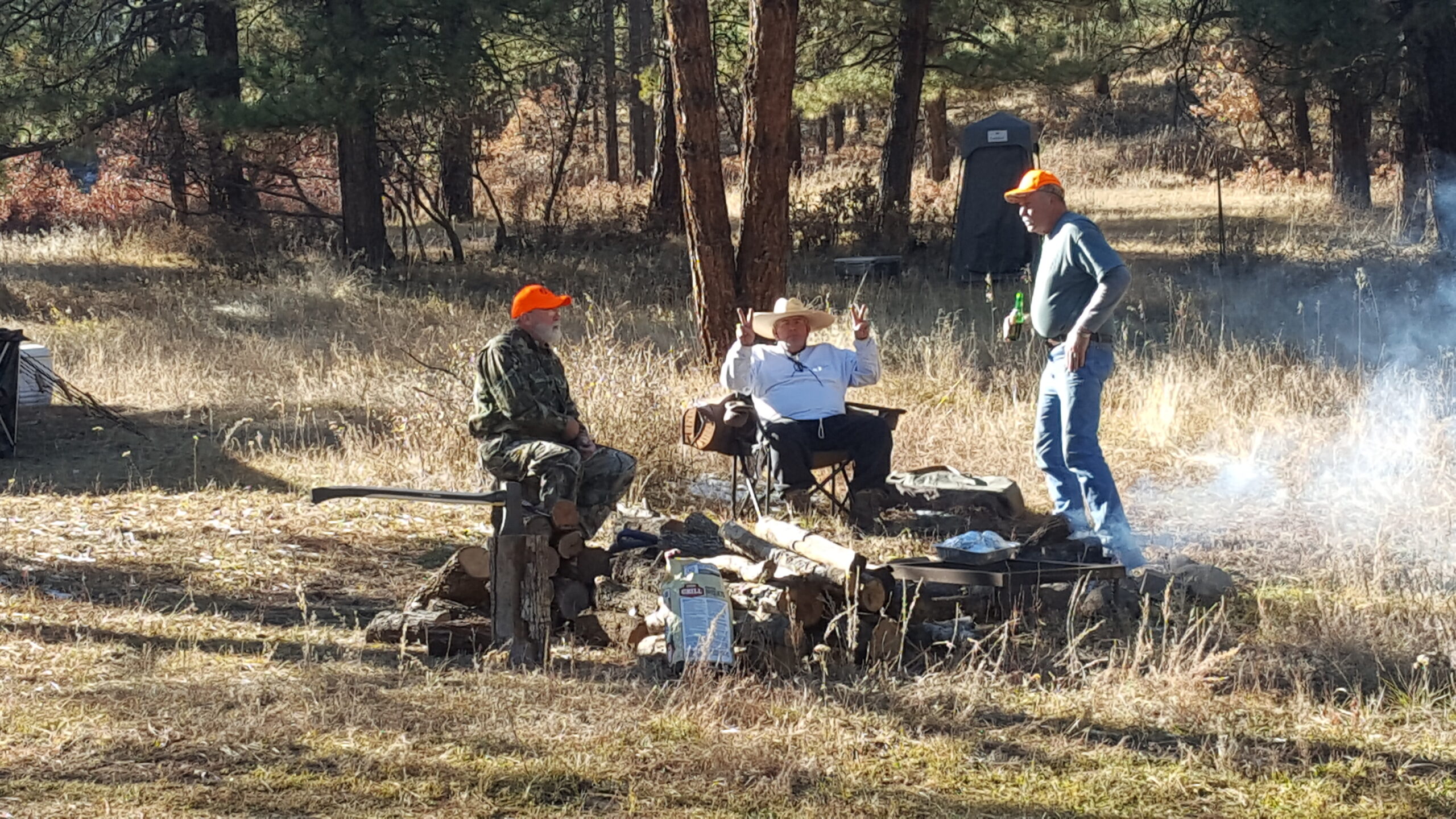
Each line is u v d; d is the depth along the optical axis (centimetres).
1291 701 514
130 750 454
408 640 585
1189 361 1140
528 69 2558
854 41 2627
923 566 622
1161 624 609
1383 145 3925
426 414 944
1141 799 433
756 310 1191
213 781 432
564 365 985
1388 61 1939
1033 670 552
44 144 2238
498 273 2081
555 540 612
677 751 461
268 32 2398
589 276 2034
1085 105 4900
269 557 728
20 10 2306
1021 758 463
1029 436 976
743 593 566
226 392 1207
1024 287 1839
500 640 561
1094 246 695
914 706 505
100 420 1111
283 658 561
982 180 1903
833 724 488
